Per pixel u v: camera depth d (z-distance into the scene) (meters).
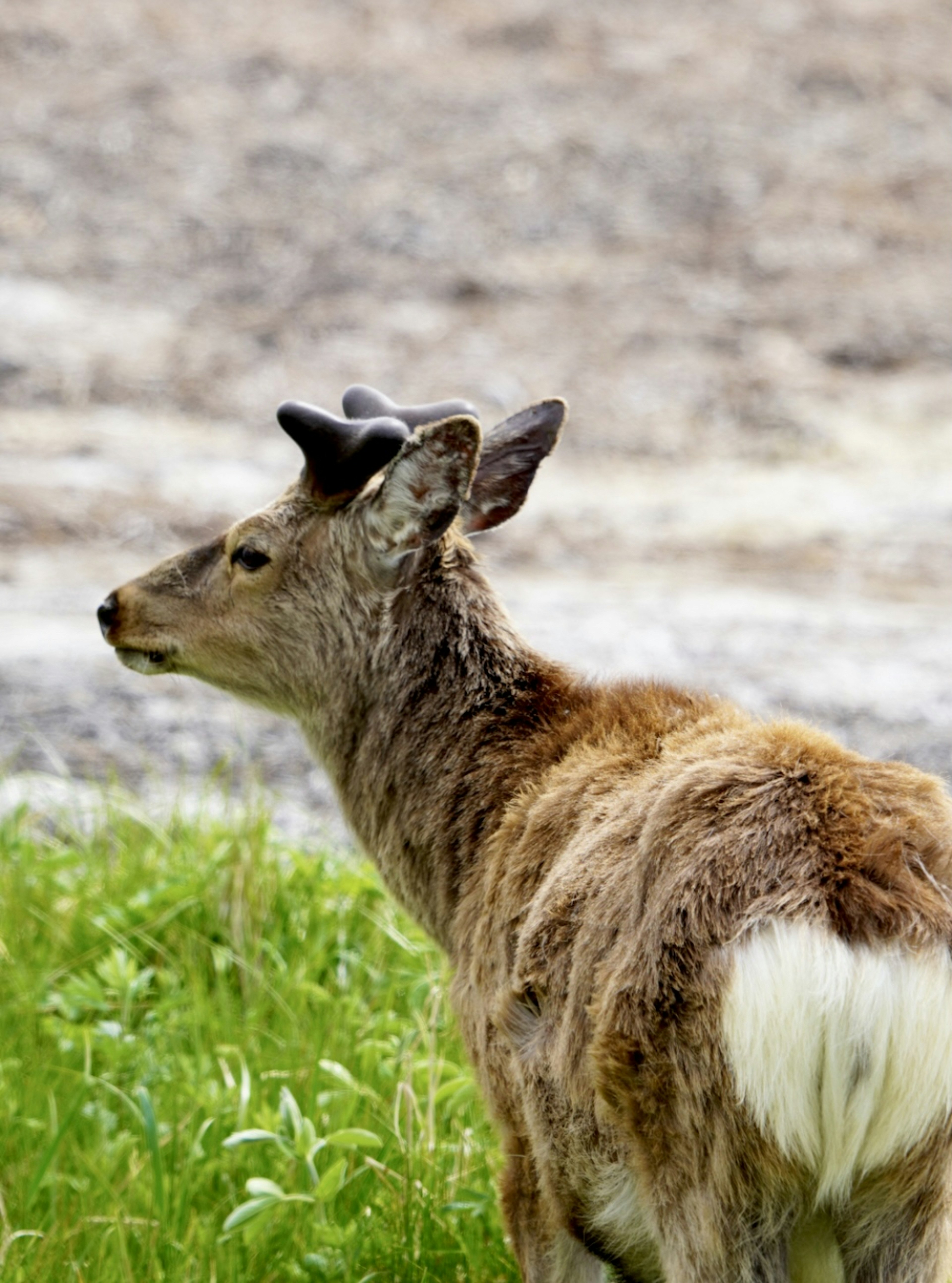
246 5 63.06
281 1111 11.14
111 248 47.38
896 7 65.19
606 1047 8.71
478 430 10.82
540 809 10.08
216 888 14.88
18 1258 10.73
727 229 50.16
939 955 8.16
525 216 50.47
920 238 50.03
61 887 15.36
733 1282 8.49
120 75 56.97
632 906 8.78
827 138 55.72
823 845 8.46
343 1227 11.25
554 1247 10.02
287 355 42.09
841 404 40.81
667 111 56.47
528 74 58.88
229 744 20.77
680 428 39.34
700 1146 8.45
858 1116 8.10
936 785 9.03
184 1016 13.46
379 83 57.69
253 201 50.44
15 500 31.81
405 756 11.40
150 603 12.30
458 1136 11.98
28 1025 13.36
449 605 11.52
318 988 13.38
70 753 20.06
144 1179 11.66
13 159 51.53
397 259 47.91
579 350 43.09
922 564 31.14
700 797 8.82
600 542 32.25
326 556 11.78
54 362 40.38
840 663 24.31
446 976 13.31
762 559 31.48
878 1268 8.70
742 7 64.62
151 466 34.91
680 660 24.09
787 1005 8.02
